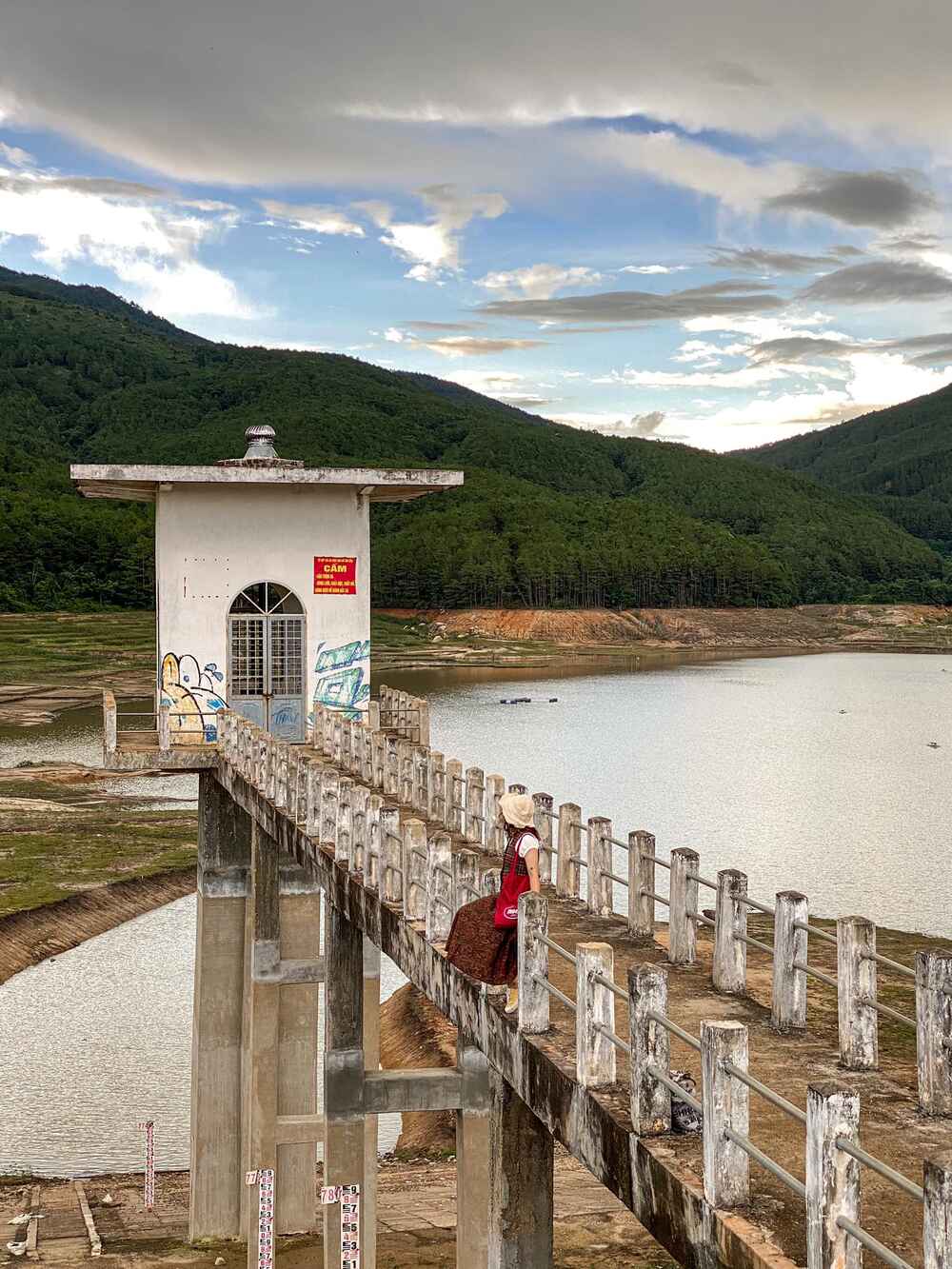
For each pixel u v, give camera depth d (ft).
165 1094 127.24
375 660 634.84
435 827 60.13
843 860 208.33
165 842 219.41
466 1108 64.69
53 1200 106.01
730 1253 23.77
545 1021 35.42
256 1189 81.97
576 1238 96.94
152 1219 101.50
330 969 64.64
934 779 295.89
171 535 94.32
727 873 38.42
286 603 96.07
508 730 374.43
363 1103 65.26
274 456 97.66
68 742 344.08
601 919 47.09
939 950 29.12
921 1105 29.07
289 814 67.97
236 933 94.63
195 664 94.79
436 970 43.11
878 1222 24.18
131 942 173.68
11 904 178.91
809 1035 34.55
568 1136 31.81
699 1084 30.12
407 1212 104.06
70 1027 143.64
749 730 383.24
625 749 338.13
